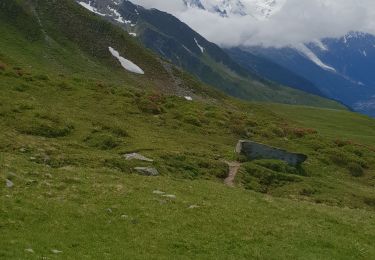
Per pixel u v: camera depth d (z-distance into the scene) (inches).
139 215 1273.4
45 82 3208.7
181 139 2773.1
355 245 1315.2
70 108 2815.0
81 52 5797.2
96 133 2397.9
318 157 3100.4
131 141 2402.8
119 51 6328.7
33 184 1381.6
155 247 1095.6
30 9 6131.9
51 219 1149.1
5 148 1822.1
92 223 1173.1
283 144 3272.6
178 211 1352.1
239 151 2608.3
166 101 3560.5
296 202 1846.7
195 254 1098.7
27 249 942.4
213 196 1606.8
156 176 1847.9
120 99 3282.5
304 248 1238.9
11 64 3503.9
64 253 970.1
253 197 1733.5
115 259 985.5
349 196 2363.4
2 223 1061.1
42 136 2202.3
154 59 6545.3
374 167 3166.8
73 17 6555.1
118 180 1605.6
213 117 3454.7
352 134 5300.2
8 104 2463.1
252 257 1131.3
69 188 1414.9
